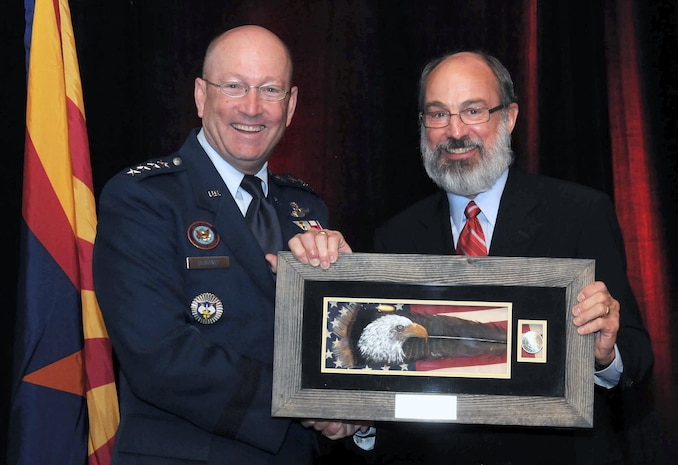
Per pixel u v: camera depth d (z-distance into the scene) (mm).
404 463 2984
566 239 2906
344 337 2441
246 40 2764
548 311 2436
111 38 4152
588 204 2939
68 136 3334
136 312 2479
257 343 2596
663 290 4414
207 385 2436
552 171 4457
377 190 4461
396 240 3152
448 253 3021
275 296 2531
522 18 4473
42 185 3246
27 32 3430
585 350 2416
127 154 4164
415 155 4457
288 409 2404
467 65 3023
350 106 4473
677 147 4430
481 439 2885
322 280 2457
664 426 4324
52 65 3336
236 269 2619
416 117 4465
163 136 4270
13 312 3861
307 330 2441
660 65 4445
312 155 4465
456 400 2412
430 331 2439
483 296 2445
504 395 2416
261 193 2832
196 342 2469
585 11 4469
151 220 2568
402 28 4484
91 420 3248
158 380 2432
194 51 4324
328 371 2432
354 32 4477
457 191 2994
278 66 2766
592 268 2438
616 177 4465
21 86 3928
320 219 2965
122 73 4172
